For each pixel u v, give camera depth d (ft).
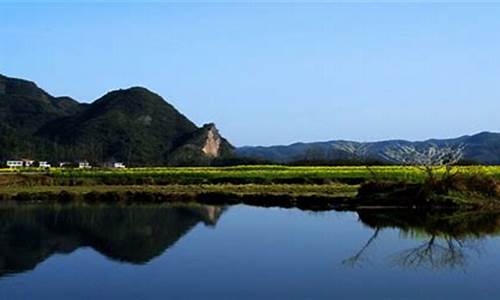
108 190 169.37
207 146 522.88
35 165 389.39
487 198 129.70
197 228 107.04
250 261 76.59
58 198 158.92
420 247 86.99
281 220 117.80
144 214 128.47
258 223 113.50
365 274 69.05
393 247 86.94
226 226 109.60
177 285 63.82
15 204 149.18
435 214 124.77
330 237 96.48
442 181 132.46
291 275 68.49
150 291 61.41
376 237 95.91
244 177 194.80
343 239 94.27
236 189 169.99
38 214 128.06
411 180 144.46
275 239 94.27
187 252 83.05
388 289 62.08
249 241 92.43
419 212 128.16
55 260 77.36
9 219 119.75
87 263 75.56
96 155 468.34
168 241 92.48
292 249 85.46
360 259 77.92
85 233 101.30
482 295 59.77
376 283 64.64
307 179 189.47
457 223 111.65
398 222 113.80
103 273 69.77
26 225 111.14
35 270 71.36
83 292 61.16
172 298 58.80
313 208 139.33
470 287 62.95
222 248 86.58
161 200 156.46
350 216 123.75
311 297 59.11
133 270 71.36
